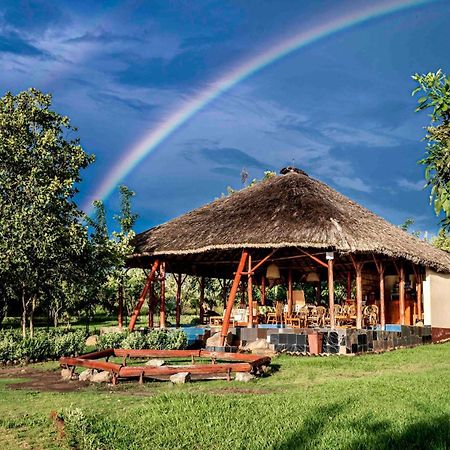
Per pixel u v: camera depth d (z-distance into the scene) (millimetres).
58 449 7258
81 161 22141
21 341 18078
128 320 45938
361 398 9773
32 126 21766
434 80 6027
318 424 8086
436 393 10102
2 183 19766
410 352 19141
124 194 26438
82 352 18844
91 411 9383
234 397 10273
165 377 13727
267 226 20953
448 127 5969
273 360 17125
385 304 27766
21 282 20875
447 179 5914
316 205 21922
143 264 27141
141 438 7684
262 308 24047
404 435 7344
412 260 21984
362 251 19438
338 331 18766
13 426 8438
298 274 31406
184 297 45375
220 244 20766
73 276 22391
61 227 20438
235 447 7234
